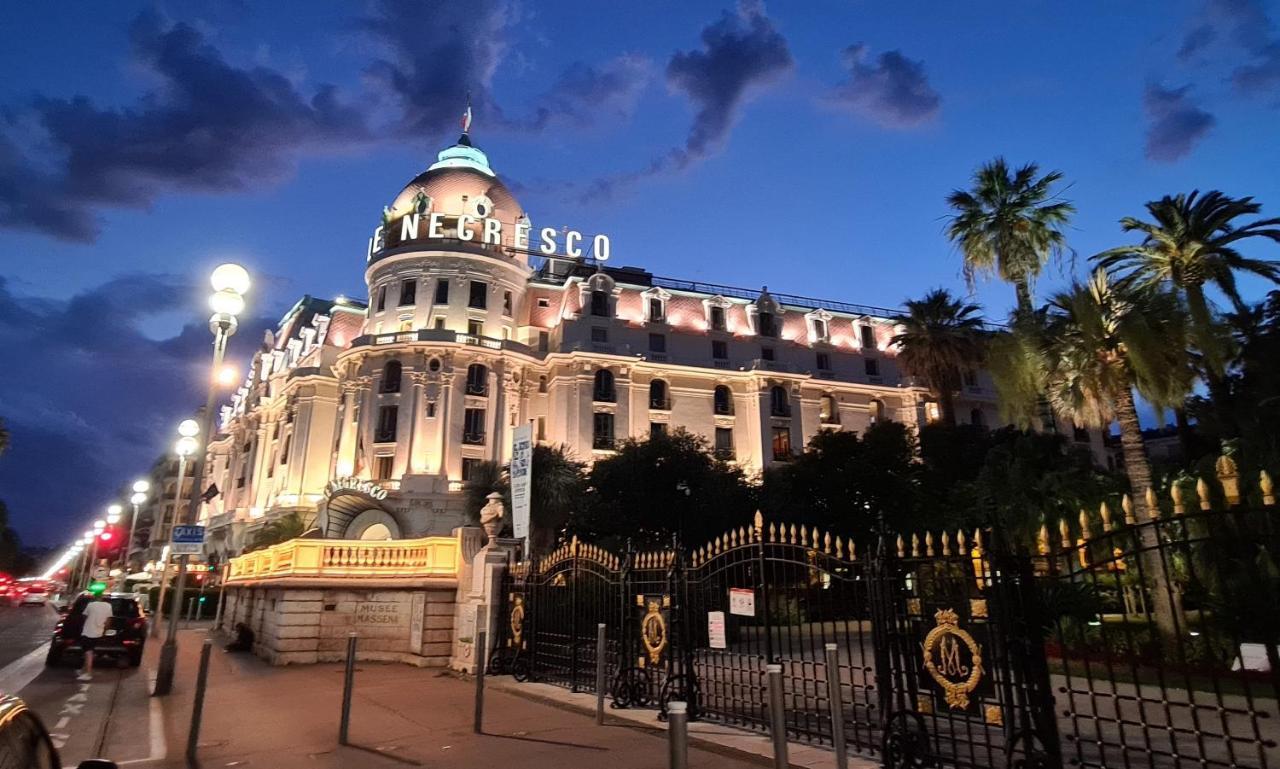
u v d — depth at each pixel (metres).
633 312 59.19
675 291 61.50
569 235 63.91
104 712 11.23
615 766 7.54
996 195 29.30
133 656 17.16
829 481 39.28
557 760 7.81
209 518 73.88
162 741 9.18
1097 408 19.23
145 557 94.50
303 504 56.28
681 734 4.37
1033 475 24.48
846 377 62.97
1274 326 25.45
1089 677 5.49
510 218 60.12
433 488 48.09
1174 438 64.38
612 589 11.80
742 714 9.15
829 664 6.54
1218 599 6.75
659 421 56.47
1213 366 18.55
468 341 52.28
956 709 6.25
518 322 58.06
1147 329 17.02
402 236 57.00
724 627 9.50
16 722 3.10
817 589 8.16
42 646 23.38
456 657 15.93
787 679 14.54
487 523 16.05
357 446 50.75
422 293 54.12
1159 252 22.05
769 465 56.41
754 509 39.47
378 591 17.56
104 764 3.33
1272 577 5.46
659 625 10.44
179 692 13.17
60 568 116.88
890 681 6.89
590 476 42.38
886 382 63.91
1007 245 28.84
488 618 15.02
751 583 9.34
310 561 17.53
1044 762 5.55
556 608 13.38
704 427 57.59
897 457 40.50
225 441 85.69
